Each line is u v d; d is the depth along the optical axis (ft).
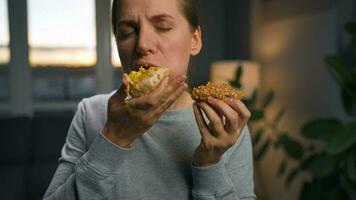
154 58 1.72
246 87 8.68
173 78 1.57
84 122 2.05
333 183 5.27
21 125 9.26
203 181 1.76
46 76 11.67
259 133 7.59
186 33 1.81
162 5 1.70
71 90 11.90
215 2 12.19
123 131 1.60
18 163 8.86
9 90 11.30
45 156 9.10
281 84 8.82
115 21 1.83
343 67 4.81
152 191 1.90
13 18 10.85
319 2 7.04
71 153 2.01
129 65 1.78
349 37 6.06
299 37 7.90
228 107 1.63
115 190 1.87
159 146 1.92
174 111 1.95
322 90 7.02
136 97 1.53
